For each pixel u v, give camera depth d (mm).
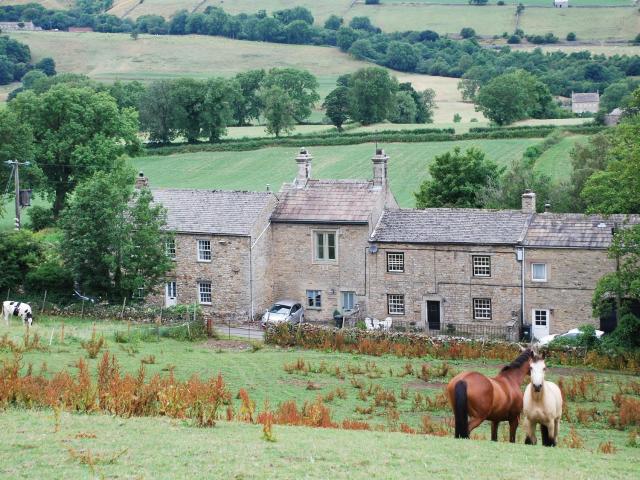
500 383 30391
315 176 133125
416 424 39594
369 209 71688
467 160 93125
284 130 168875
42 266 71938
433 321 70000
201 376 49656
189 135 155625
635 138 58781
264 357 56469
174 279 73250
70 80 188500
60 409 31312
